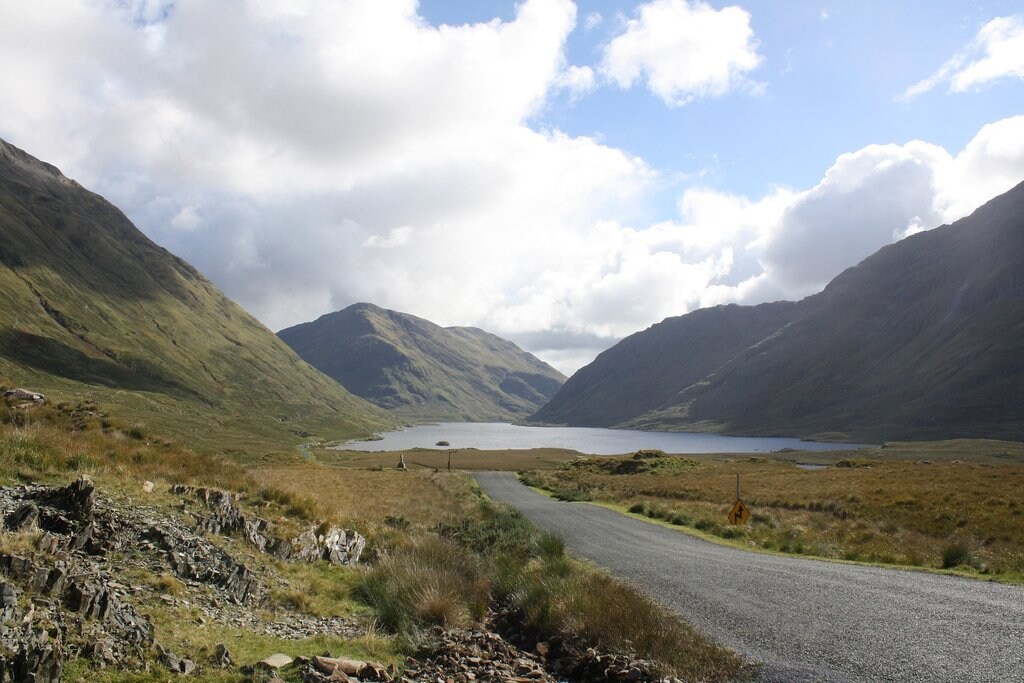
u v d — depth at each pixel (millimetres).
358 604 12328
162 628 8102
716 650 9219
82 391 142250
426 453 130625
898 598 13266
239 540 13297
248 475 20984
